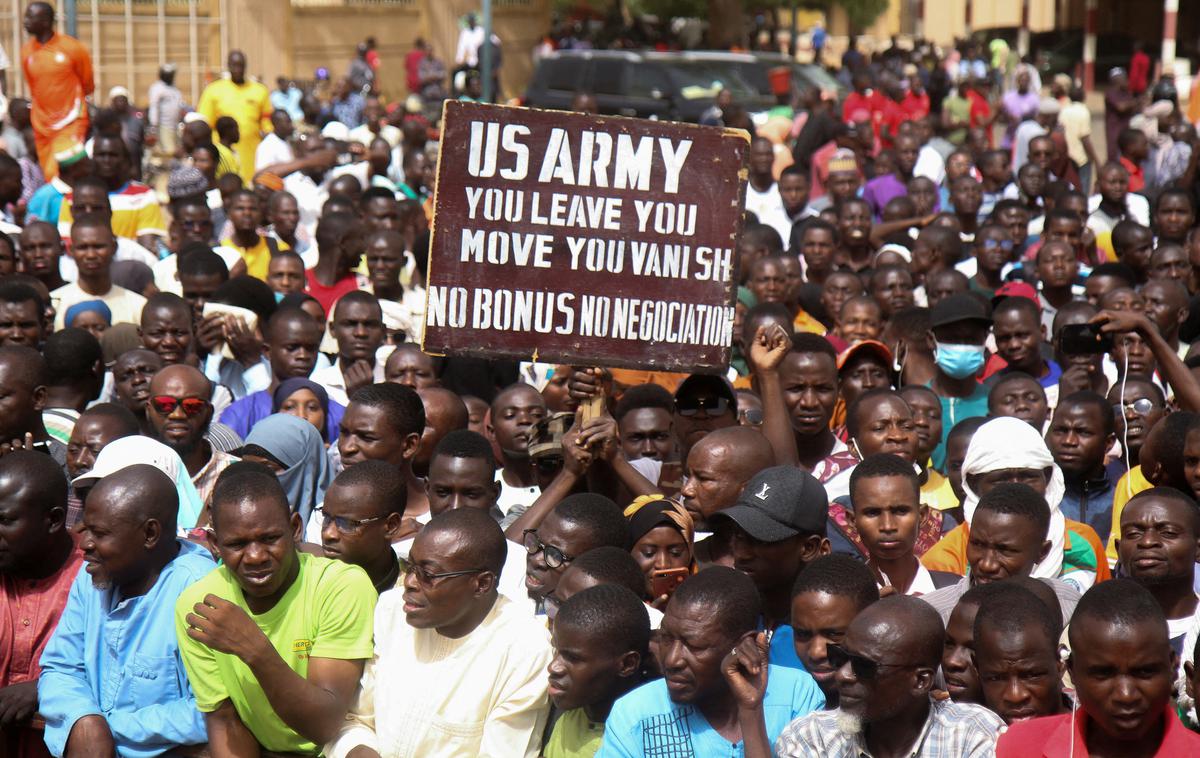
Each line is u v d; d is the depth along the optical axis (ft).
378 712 15.61
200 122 50.49
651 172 18.06
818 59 140.05
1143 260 39.17
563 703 14.85
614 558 16.03
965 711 13.89
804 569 15.47
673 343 18.24
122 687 16.20
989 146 82.02
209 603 14.64
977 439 20.72
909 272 35.19
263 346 29.76
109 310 31.12
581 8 143.13
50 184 42.29
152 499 16.22
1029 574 17.76
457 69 105.09
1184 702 15.42
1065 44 139.13
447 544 15.10
